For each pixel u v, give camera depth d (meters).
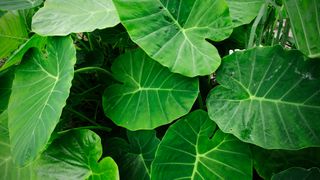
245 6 0.72
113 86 0.70
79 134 0.65
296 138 0.54
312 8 0.55
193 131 0.61
